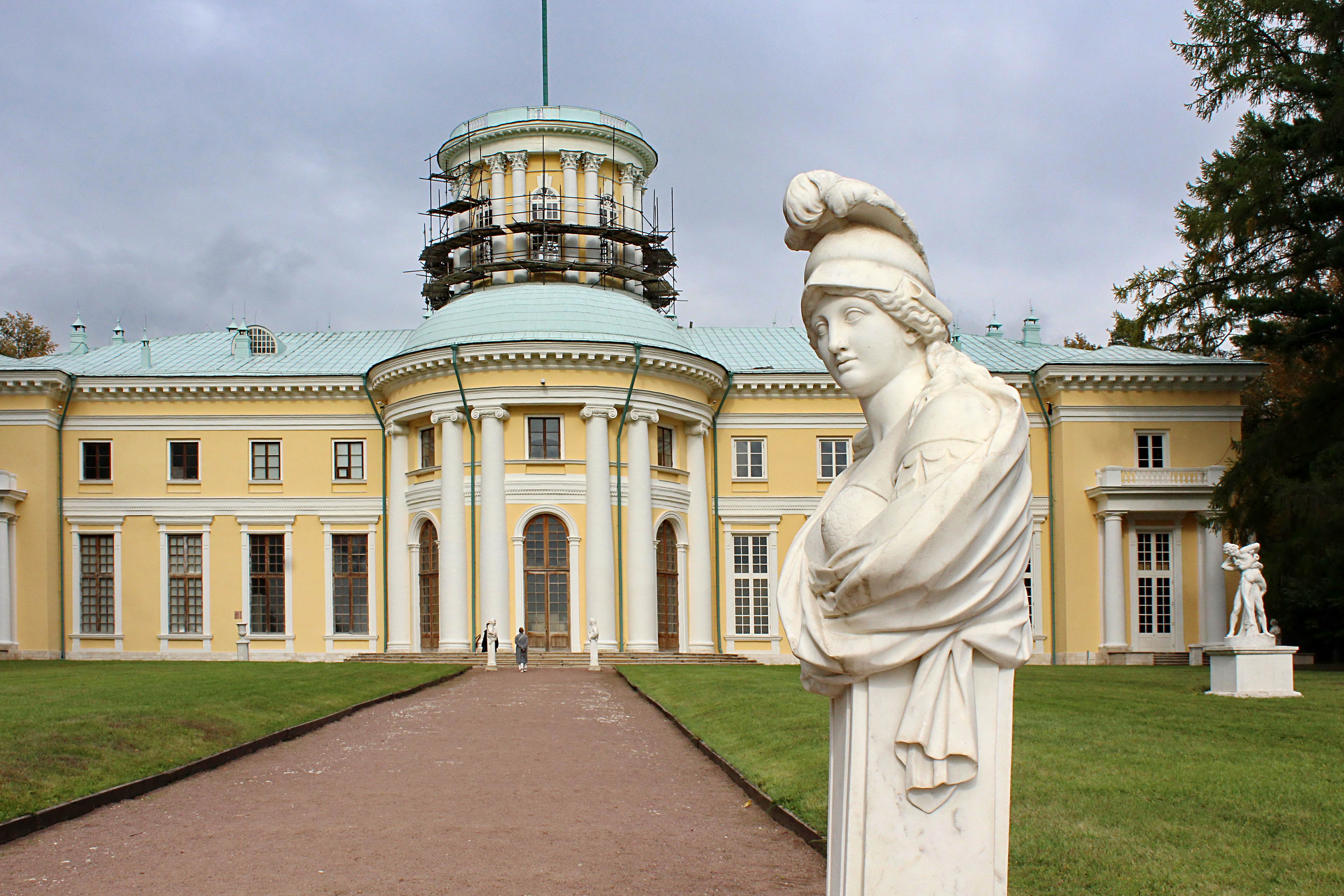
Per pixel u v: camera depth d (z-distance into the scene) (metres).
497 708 25.33
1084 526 50.69
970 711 3.42
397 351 56.75
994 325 60.41
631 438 47.44
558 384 46.38
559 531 46.34
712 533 52.28
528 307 49.03
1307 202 38.38
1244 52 39.75
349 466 52.44
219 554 52.19
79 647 51.50
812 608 3.62
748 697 22.59
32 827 11.69
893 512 3.39
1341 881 7.94
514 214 55.81
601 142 57.00
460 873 9.97
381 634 51.53
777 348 57.75
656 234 57.69
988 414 3.50
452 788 14.52
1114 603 49.50
